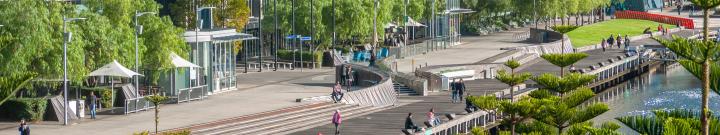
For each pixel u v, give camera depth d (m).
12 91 47.44
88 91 107.19
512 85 108.12
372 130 99.88
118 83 114.62
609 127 72.62
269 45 174.12
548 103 83.00
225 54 125.06
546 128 84.75
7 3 96.31
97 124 97.31
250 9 169.38
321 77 141.88
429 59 173.38
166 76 115.75
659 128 48.16
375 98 117.00
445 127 101.38
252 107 108.62
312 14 159.12
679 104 143.12
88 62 106.75
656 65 189.75
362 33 168.38
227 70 125.56
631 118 48.41
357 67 134.25
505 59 165.00
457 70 145.25
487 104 85.44
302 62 156.50
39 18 97.38
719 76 44.69
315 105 109.62
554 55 115.38
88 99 106.88
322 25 165.00
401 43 186.62
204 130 94.81
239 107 108.81
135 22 109.62
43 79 100.38
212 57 122.12
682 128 44.88
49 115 98.62
